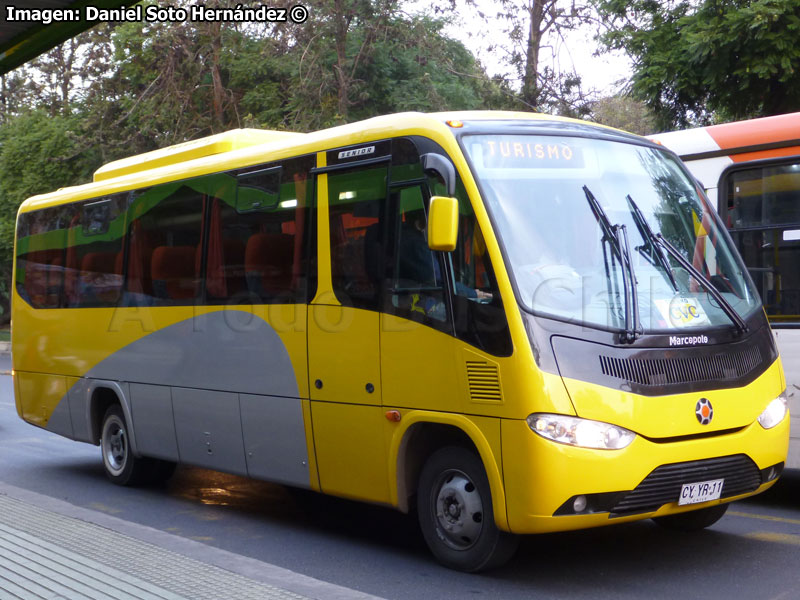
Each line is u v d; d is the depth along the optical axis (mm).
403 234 6551
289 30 27172
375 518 8227
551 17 26688
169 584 5426
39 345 11078
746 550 6723
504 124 6500
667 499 5844
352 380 6848
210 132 28953
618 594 5738
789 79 16234
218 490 9672
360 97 27375
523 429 5645
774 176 8070
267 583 5535
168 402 8891
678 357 5984
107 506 8914
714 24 16188
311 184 7383
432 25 29797
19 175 34250
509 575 6184
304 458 7328
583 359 5734
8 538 6629
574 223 6234
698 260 6645
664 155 7125
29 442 13242
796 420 7793
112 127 31625
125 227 9695
